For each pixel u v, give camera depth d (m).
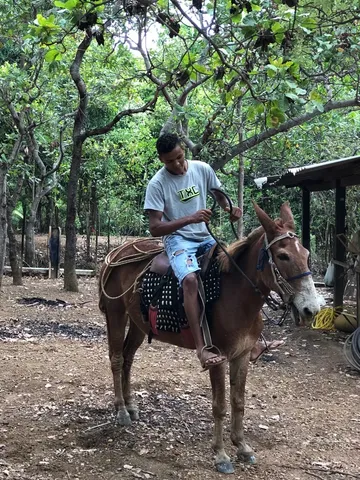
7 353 7.50
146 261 5.09
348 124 14.86
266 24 5.07
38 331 8.98
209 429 5.18
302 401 6.20
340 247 9.79
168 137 4.34
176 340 4.67
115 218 19.03
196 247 4.58
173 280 4.57
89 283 14.46
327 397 6.37
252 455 4.56
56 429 5.04
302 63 6.13
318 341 8.84
